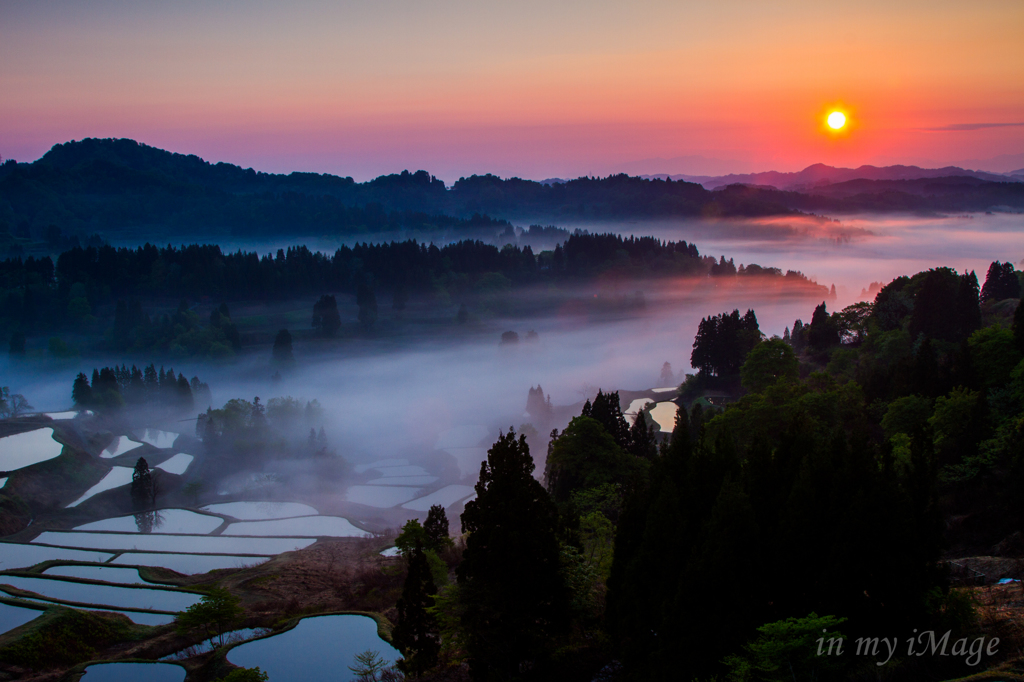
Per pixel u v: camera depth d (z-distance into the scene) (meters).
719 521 27.55
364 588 64.31
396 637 39.53
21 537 102.06
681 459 35.28
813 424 66.69
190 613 54.16
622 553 33.84
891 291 139.50
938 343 106.81
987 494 48.88
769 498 30.86
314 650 50.50
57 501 131.00
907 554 26.23
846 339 147.88
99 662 51.06
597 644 35.88
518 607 32.06
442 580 53.25
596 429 68.75
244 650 50.78
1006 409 62.47
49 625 58.59
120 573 80.88
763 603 27.14
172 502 141.50
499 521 32.41
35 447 149.75
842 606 26.42
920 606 25.88
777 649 23.19
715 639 26.66
